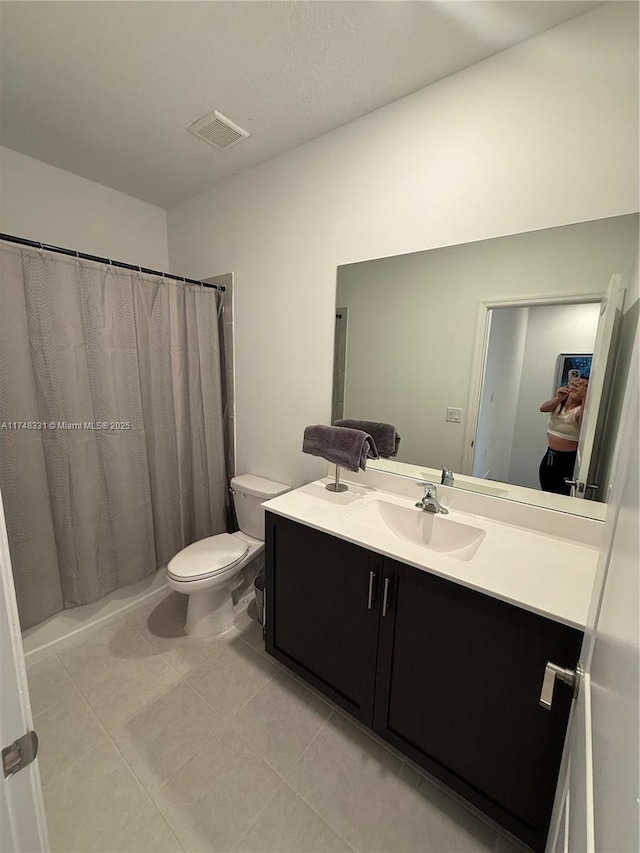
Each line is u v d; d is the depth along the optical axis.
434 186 1.41
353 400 1.76
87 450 1.70
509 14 1.09
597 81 1.09
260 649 1.76
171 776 1.21
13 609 0.48
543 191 1.21
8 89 1.39
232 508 2.45
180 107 1.50
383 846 1.05
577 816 0.47
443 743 1.12
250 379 2.18
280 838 1.06
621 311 1.13
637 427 0.44
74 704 1.46
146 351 1.93
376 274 1.60
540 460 1.32
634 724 0.29
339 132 1.62
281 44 1.20
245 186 1.99
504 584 0.99
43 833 0.54
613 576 0.49
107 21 1.11
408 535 1.50
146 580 2.09
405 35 1.16
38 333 1.52
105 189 2.15
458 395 1.48
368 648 1.26
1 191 1.78
